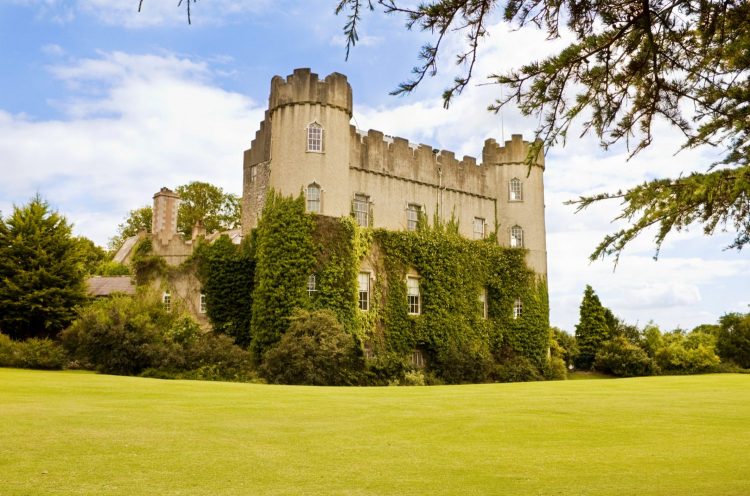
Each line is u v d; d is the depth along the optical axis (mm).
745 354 50312
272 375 26641
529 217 40812
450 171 39375
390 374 30703
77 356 27609
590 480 8320
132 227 67375
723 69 6066
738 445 11008
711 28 5641
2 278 30750
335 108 33469
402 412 14484
